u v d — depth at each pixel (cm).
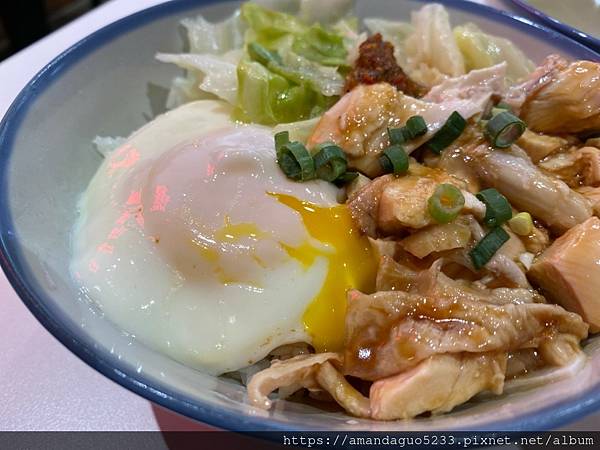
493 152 15
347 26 21
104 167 16
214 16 20
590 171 15
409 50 20
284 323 12
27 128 14
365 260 13
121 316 12
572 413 9
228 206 13
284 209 13
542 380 11
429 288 12
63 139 16
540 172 15
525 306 12
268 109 18
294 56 19
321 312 13
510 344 11
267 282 13
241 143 14
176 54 19
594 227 13
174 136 17
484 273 13
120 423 12
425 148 15
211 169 14
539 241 14
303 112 18
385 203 13
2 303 14
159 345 12
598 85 16
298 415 10
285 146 14
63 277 12
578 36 21
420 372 11
